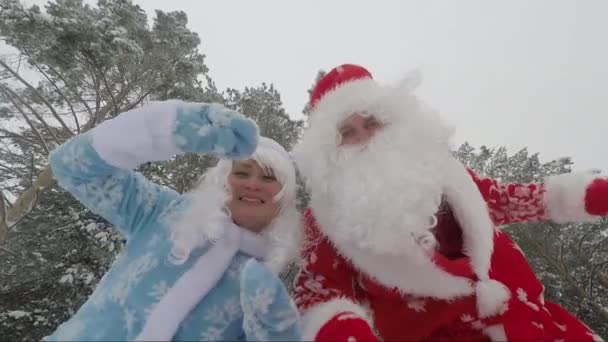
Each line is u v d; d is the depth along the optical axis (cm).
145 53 748
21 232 765
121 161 130
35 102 766
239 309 134
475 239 143
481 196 156
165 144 123
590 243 1097
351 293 150
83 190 141
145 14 772
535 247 982
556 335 139
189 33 807
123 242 677
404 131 155
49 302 692
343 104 162
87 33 610
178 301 126
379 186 139
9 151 847
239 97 964
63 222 751
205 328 127
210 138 120
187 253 135
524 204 171
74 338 128
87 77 779
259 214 151
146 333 119
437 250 148
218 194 151
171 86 798
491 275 146
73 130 752
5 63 682
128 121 127
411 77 165
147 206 152
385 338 156
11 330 667
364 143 157
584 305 1008
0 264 760
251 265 111
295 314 109
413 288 141
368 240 135
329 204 155
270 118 948
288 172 158
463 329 142
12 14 587
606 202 158
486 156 1137
